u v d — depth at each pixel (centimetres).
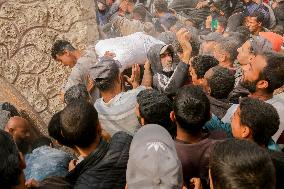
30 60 466
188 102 208
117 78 268
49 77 471
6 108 344
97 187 191
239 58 365
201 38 474
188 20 660
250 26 562
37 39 464
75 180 196
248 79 267
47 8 462
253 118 203
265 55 262
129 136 205
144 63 347
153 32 549
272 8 684
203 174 204
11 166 162
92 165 194
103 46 353
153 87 312
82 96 295
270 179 135
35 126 458
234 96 312
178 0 678
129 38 355
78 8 470
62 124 203
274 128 204
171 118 222
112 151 196
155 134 169
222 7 662
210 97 265
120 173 194
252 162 136
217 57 389
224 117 254
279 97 267
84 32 473
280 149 245
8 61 462
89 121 201
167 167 157
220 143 146
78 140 201
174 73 293
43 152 245
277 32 634
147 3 649
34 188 185
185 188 194
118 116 255
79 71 372
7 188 162
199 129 211
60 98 477
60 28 468
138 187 156
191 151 206
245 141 145
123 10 588
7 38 458
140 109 228
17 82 467
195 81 293
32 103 470
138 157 160
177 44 366
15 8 455
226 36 475
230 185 134
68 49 395
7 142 166
